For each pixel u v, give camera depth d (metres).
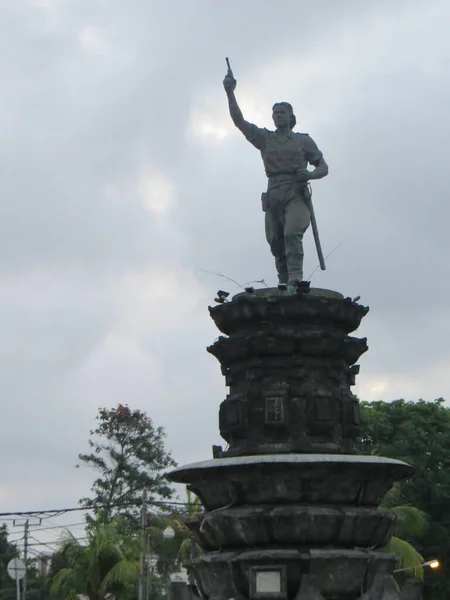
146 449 82.31
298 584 20.11
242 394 21.89
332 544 20.64
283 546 20.58
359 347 22.64
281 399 21.56
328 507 20.59
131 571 51.91
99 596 52.62
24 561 63.34
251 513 20.48
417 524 45.38
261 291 22.55
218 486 21.20
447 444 63.47
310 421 21.52
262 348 21.94
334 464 20.27
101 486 80.25
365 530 20.80
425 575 61.09
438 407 65.06
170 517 62.12
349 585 20.16
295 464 20.22
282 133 24.11
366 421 63.47
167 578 58.16
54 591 54.53
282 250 23.94
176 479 22.00
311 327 22.09
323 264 23.47
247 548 20.88
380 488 21.31
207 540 21.56
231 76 24.20
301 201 23.58
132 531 63.91
